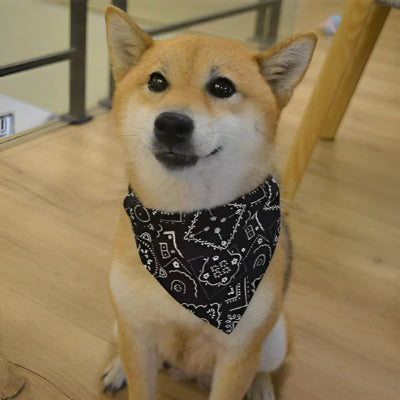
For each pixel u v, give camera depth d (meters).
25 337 0.74
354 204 1.11
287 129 1.33
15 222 0.94
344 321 0.81
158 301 0.56
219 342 0.58
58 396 0.67
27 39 1.43
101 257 0.89
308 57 0.57
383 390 0.71
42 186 1.04
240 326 0.56
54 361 0.71
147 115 0.53
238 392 0.60
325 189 1.15
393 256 0.97
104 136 1.24
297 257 0.94
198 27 1.77
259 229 0.56
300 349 0.76
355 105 1.57
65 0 1.33
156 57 0.55
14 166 1.10
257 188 0.56
